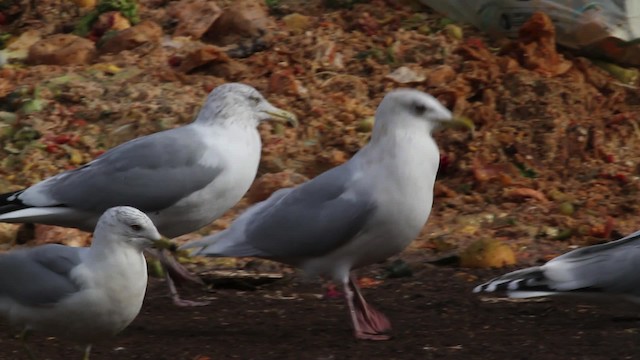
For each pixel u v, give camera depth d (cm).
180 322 1110
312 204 1038
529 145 1650
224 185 1209
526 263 1370
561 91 1719
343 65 1806
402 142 1018
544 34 1792
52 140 1611
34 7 1948
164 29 1889
